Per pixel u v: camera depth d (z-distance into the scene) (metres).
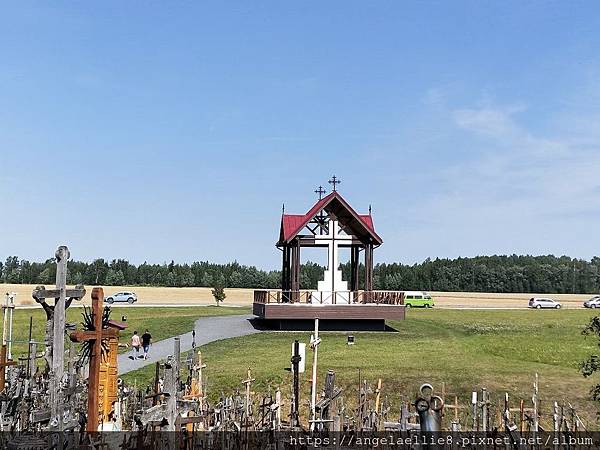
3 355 20.77
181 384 18.97
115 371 20.28
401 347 36.09
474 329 48.78
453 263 156.25
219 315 56.41
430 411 8.16
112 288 120.19
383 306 46.00
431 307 78.50
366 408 20.28
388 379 26.06
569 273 152.50
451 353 33.75
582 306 91.06
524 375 27.20
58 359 14.92
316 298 46.62
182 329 44.59
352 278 49.28
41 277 138.50
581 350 36.88
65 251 15.16
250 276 139.50
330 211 47.28
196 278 141.50
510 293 141.25
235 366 28.81
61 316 15.10
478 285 148.50
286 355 32.19
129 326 46.03
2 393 19.05
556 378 26.89
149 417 13.48
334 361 30.19
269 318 44.81
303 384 25.36
